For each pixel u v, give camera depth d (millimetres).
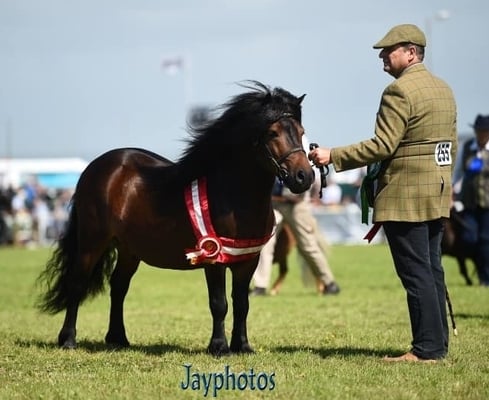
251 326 13961
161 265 11047
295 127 9984
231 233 10312
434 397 8414
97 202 11477
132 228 11125
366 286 21719
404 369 9555
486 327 13508
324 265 19531
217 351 10547
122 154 11625
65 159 57156
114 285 12031
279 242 19875
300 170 9820
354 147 9805
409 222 9797
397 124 9680
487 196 19844
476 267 20562
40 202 44094
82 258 11703
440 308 10250
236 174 10320
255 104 10094
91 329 14258
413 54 9938
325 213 43625
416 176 9766
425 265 9898
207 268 10516
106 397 8523
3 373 9859
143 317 15820
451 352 10742
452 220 20297
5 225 42531
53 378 9453
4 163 55312
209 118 10695
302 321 14602
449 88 10023
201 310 17172
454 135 10023
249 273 10719
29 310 17906
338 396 8430
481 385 8875
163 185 10969
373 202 10109
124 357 10695
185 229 10609
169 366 9977
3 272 26969
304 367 9797
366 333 12828
